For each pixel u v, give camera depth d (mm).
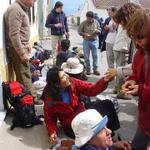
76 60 6438
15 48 6195
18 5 6188
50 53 11188
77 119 2623
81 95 5180
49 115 5090
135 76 2977
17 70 6516
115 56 7363
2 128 5527
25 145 4996
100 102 4980
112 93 7477
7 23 6281
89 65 9688
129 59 7148
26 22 6320
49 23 10883
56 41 10891
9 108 5996
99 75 9602
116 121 4965
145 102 2848
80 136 2598
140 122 3059
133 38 2727
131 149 3145
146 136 3068
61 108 5039
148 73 2762
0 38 6059
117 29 7387
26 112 5543
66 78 5016
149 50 2693
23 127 5559
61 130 5387
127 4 3500
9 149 4875
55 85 4992
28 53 6484
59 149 4082
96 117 2613
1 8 6145
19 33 6184
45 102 5113
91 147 2596
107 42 7934
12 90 5770
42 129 5508
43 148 4914
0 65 6027
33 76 7312
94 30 9570
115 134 5309
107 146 2648
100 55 12281
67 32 11289
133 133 5441
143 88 2760
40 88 6852
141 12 2615
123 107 6680
